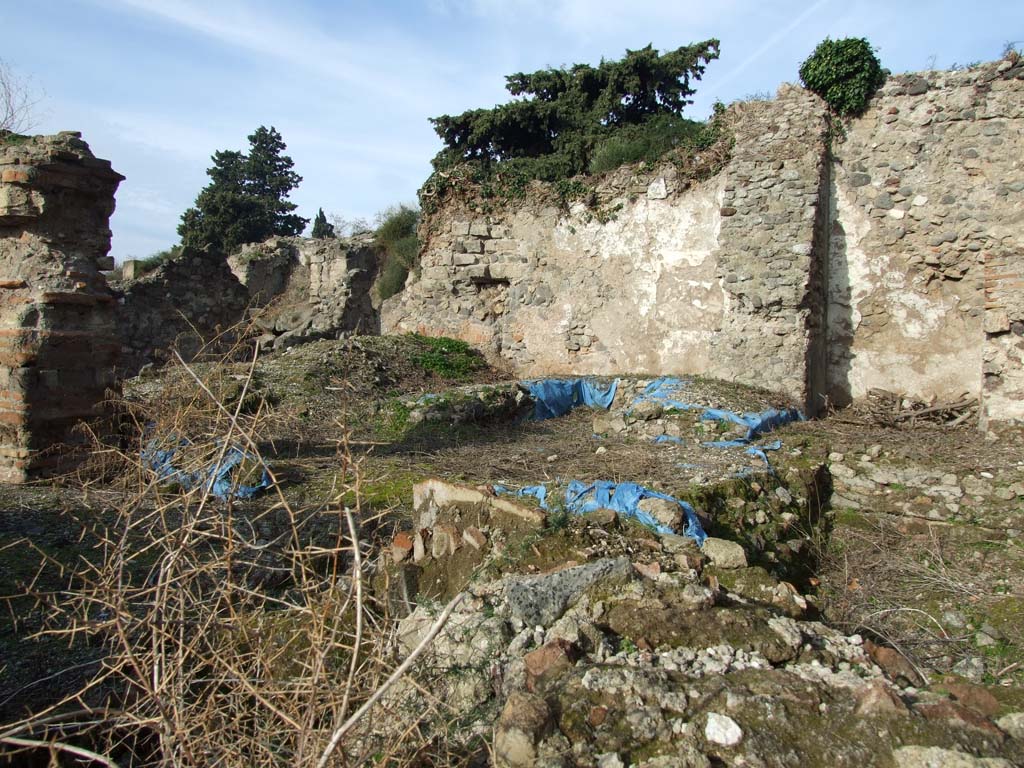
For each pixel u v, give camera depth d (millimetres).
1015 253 8172
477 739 2803
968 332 8836
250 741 2451
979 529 5895
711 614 3379
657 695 2721
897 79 9133
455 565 4332
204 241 32062
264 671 2730
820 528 6121
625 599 3471
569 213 11219
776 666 3115
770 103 9344
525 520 4414
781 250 8914
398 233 20375
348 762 2312
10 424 6059
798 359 8812
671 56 14172
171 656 2688
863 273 9375
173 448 3518
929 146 8953
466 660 3264
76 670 3406
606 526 4531
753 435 7504
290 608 3182
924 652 4477
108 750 2576
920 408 8812
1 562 4355
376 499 5605
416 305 12602
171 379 5258
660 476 5836
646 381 9398
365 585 3016
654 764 2430
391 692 2885
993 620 4797
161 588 2746
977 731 2484
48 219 6328
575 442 7441
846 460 6891
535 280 11445
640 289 10609
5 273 6293
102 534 4797
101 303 6695
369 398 8891
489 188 11812
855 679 2918
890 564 5613
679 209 10312
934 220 8930
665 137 10648
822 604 4957
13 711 3084
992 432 7375
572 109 14375
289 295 23531
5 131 6574
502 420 8820
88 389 6539
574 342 11086
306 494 5664
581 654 3145
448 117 14586
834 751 2428
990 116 8633
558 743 2543
